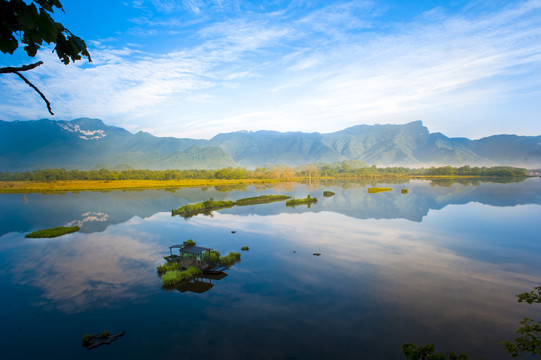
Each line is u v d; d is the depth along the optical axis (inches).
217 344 867.4
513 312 1033.5
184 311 1055.0
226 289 1229.1
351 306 1080.8
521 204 3567.9
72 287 1261.1
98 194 5098.4
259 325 962.7
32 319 1013.8
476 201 3875.5
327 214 2955.2
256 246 1838.1
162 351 838.5
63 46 169.2
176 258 1567.4
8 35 139.0
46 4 139.5
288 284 1270.9
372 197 4426.7
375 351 829.2
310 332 922.7
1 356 823.7
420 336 900.0
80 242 1959.9
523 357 794.2
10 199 4357.8
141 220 2711.6
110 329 951.0
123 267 1493.6
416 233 2146.9
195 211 3144.7
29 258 1635.1
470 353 815.1
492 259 1584.6
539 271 1413.6
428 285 1254.9
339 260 1573.6
